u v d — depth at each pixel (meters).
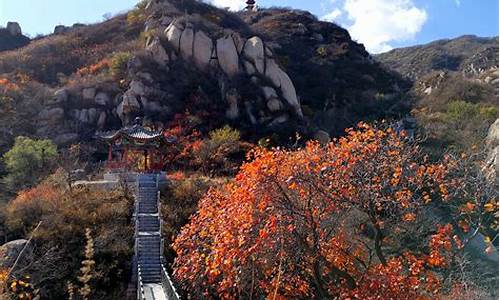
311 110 65.69
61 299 21.39
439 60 130.62
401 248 18.50
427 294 15.02
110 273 23.30
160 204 29.25
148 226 26.89
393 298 13.44
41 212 27.03
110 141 37.22
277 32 90.69
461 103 61.75
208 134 48.94
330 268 14.38
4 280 12.09
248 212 13.62
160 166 39.28
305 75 78.00
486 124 49.84
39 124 52.06
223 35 60.28
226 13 84.69
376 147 15.52
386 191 16.61
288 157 15.13
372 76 87.00
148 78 54.41
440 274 17.95
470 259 22.02
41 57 70.50
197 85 55.50
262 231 12.45
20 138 41.38
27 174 37.66
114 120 53.31
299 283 15.61
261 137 49.56
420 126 52.72
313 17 105.50
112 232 25.59
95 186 31.86
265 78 56.12
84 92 55.03
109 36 76.69
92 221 26.61
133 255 24.45
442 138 46.66
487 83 76.06
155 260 23.78
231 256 13.33
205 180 34.00
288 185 14.16
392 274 13.87
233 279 14.78
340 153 15.09
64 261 23.33
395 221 16.47
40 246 23.80
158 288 20.73
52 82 65.25
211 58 58.12
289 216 13.81
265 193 13.87
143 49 59.78
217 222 15.13
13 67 67.06
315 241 14.23
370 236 20.89
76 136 50.84
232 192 15.92
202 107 52.78
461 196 18.00
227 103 53.34
